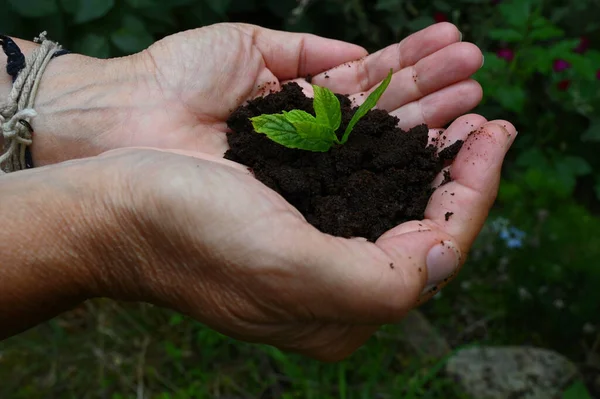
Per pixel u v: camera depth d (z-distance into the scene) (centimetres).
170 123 185
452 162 168
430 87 185
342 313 130
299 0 280
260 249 123
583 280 268
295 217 129
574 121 336
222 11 264
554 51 300
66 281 135
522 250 280
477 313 281
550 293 268
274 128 168
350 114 182
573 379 249
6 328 137
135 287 140
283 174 166
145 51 194
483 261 286
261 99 188
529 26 300
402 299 128
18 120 175
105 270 137
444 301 283
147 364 258
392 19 301
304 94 191
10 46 181
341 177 171
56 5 246
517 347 260
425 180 168
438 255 135
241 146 176
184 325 268
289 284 126
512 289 273
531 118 335
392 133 177
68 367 260
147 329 269
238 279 128
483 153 152
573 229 290
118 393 253
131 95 186
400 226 148
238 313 135
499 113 325
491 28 321
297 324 137
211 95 188
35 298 134
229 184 128
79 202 132
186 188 126
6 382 257
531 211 304
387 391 244
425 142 175
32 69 183
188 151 175
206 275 132
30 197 131
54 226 131
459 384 250
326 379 244
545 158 318
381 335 257
